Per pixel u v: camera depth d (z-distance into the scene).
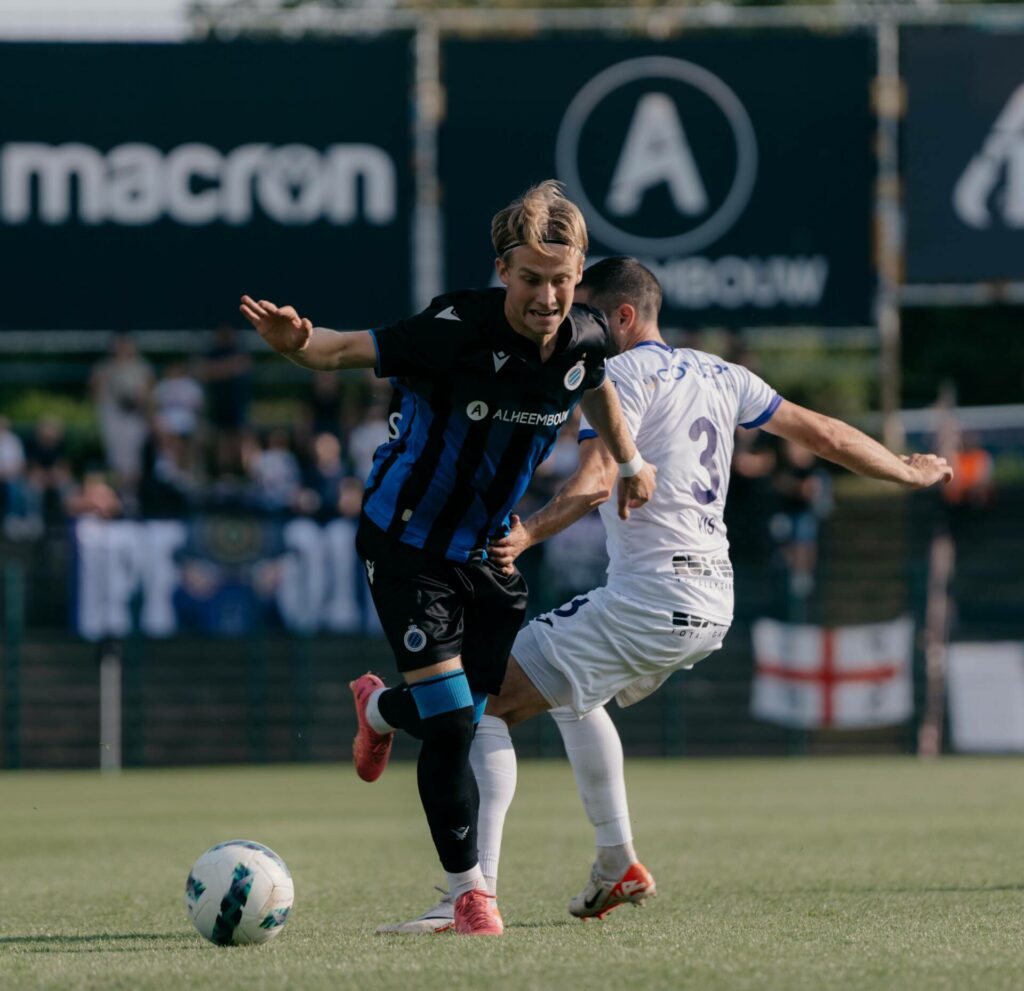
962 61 66.62
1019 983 13.66
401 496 17.30
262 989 13.45
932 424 88.81
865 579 68.88
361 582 63.94
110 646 62.75
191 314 65.00
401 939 17.22
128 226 64.69
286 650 63.62
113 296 64.69
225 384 65.25
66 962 15.71
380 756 19.66
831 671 63.03
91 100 64.56
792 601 63.78
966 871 25.59
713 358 20.16
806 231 65.94
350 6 103.88
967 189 66.62
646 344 19.89
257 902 16.72
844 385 89.88
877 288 66.12
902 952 15.64
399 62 65.31
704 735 63.94
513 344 16.80
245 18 75.44
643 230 65.69
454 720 17.31
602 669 19.31
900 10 67.44
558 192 16.59
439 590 17.38
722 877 24.92
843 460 20.23
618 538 19.61
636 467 18.41
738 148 65.81
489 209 65.50
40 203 64.38
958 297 67.56
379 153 65.19
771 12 69.94
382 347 16.67
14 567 61.84
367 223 65.19
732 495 67.25
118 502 64.69
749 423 20.20
